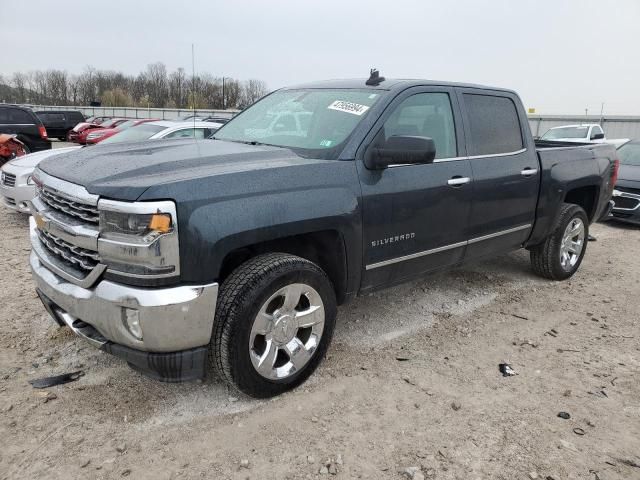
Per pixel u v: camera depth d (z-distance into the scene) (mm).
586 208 6141
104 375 3443
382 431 2986
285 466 2682
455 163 4160
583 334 4418
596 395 3461
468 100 4441
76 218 2928
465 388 3477
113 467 2631
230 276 3031
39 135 13719
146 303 2641
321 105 4004
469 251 4473
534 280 5762
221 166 3084
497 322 4582
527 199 4922
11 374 3416
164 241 2627
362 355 3861
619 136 27562
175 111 45688
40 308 4461
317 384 3438
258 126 4238
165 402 3176
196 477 2588
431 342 4129
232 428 2955
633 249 7531
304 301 3320
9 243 6512
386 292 5160
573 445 2932
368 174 3521
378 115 3672
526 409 3262
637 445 2963
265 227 2938
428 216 3922
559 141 6582
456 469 2701
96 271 2791
